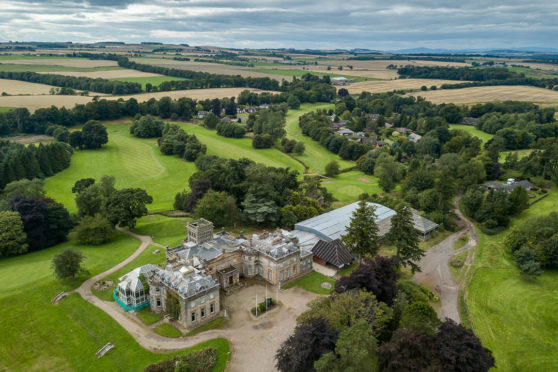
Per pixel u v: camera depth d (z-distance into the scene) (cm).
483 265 12850
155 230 15338
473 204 16662
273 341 9050
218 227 15488
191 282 9394
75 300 10212
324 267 12619
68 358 8331
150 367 7975
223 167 17950
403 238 11750
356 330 7288
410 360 7156
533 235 13225
